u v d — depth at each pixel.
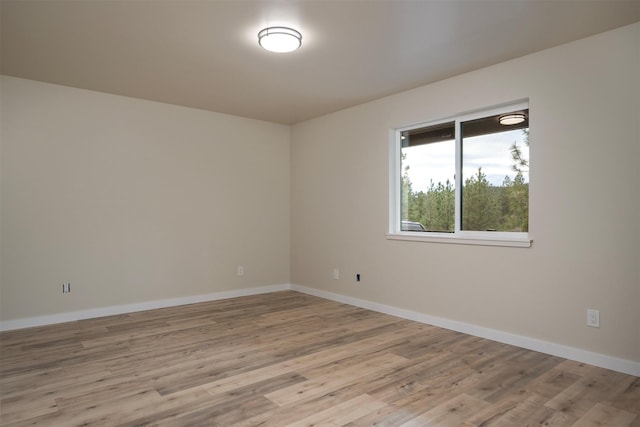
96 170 4.41
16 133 3.96
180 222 5.00
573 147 3.07
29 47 3.22
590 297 2.97
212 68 3.67
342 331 3.83
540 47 3.19
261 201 5.74
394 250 4.46
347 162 5.05
